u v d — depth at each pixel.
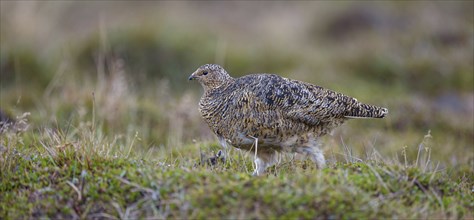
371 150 15.46
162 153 15.14
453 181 12.55
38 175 11.31
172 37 27.67
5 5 28.78
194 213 9.82
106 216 10.24
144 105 20.17
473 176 14.46
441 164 16.52
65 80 23.17
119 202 10.39
